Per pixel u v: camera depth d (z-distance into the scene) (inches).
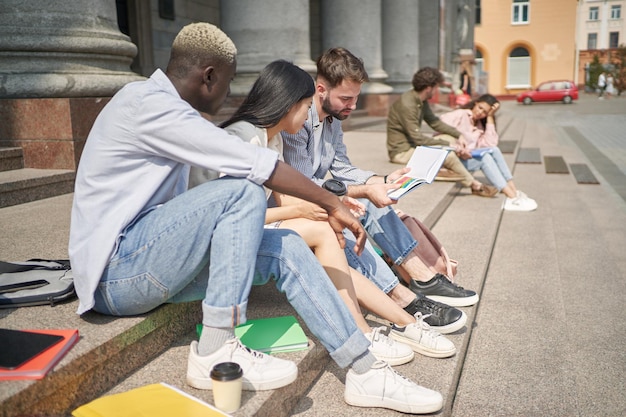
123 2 381.4
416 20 638.5
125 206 75.9
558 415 92.1
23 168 197.6
